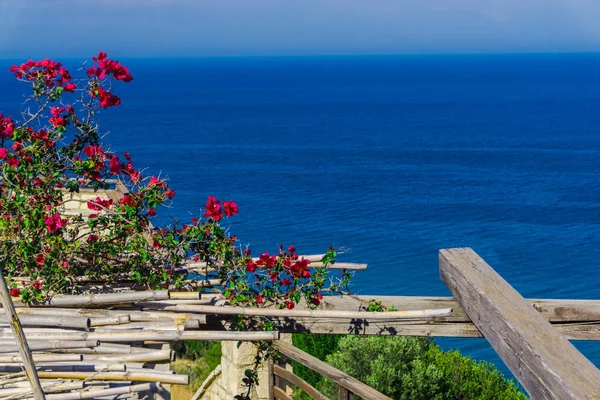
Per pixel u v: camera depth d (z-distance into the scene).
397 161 97.25
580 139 118.31
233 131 136.38
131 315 4.25
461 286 4.38
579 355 3.11
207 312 4.38
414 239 55.22
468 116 160.25
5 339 3.84
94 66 4.98
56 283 4.28
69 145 4.99
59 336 3.89
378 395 4.39
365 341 13.58
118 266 4.70
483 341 31.14
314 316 4.47
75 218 5.05
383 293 41.66
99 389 3.67
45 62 4.93
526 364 3.28
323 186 77.75
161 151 107.38
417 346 14.25
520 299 3.84
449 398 14.69
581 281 46.53
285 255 4.75
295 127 143.00
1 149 4.64
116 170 4.98
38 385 2.93
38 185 4.79
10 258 4.46
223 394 7.77
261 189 75.56
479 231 58.28
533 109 175.00
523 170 88.06
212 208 4.73
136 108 192.12
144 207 4.73
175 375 3.65
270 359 5.86
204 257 4.83
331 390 12.12
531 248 53.59
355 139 122.94
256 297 4.70
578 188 76.56
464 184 79.25
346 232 56.91
